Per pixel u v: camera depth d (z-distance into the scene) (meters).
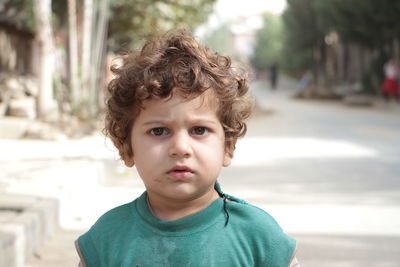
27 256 4.43
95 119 14.89
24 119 13.02
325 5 26.08
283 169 9.16
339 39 27.23
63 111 14.79
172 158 1.68
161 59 1.68
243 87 1.80
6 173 7.22
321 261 4.61
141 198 1.85
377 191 7.47
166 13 19.11
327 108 24.61
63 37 20.56
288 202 6.75
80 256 1.89
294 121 18.41
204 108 1.68
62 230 5.33
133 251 1.78
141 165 1.74
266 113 21.08
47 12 13.34
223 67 1.74
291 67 41.88
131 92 1.69
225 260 1.73
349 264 4.55
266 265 1.74
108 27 20.50
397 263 4.59
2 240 3.88
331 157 10.55
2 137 11.89
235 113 1.76
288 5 37.97
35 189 6.01
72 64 15.19
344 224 5.76
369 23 24.56
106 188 7.35
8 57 17.95
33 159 8.70
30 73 20.39
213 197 1.80
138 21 19.25
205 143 1.70
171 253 1.74
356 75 38.00
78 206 6.24
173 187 1.69
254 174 8.68
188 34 1.82
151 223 1.78
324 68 38.25
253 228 1.76
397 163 9.84
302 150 11.52
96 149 10.21
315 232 5.45
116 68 1.81
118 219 1.87
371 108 24.11
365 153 11.09
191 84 1.65
